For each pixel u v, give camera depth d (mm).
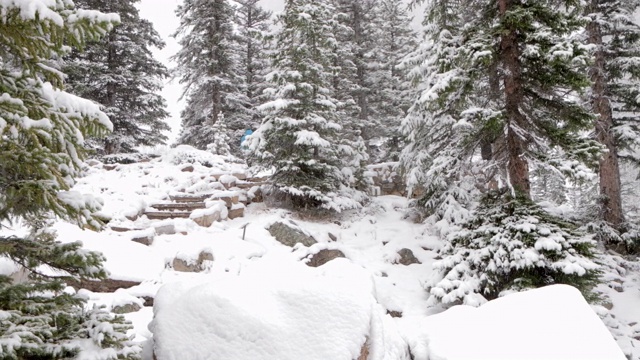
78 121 3207
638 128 14195
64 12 2891
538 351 3955
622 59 13930
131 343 3197
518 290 7523
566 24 8930
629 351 8000
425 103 9875
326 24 14266
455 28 12039
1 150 2670
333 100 14297
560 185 29359
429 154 13156
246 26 29609
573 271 7133
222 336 3617
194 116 27391
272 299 3990
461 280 8211
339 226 13305
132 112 22531
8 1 2590
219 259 9164
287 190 12656
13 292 2910
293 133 12797
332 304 3943
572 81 8883
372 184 16422
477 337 4449
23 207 3055
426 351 4602
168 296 4434
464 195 12484
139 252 8469
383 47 24375
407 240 12328
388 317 4949
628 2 14391
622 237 13477
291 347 3512
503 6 9727
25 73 3055
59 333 3016
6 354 2373
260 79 28375
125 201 11461
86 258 3094
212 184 13594
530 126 9641
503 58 9797
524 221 8180
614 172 14102
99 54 20781
